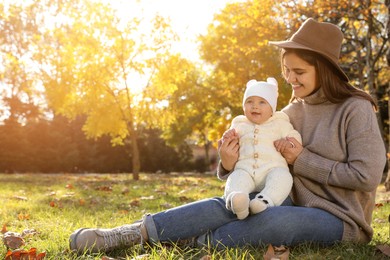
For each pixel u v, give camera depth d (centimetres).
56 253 293
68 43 1567
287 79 315
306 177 303
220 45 2222
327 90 300
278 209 285
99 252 289
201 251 287
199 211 293
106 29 1541
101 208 596
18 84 3039
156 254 273
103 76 1556
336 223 291
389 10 947
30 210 550
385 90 2041
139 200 704
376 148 288
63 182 1267
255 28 1545
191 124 2952
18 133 3114
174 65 1584
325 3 1291
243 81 2156
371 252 289
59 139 3269
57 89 1553
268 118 318
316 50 293
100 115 1639
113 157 3491
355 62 1683
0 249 314
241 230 286
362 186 286
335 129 300
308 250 281
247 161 307
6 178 1509
